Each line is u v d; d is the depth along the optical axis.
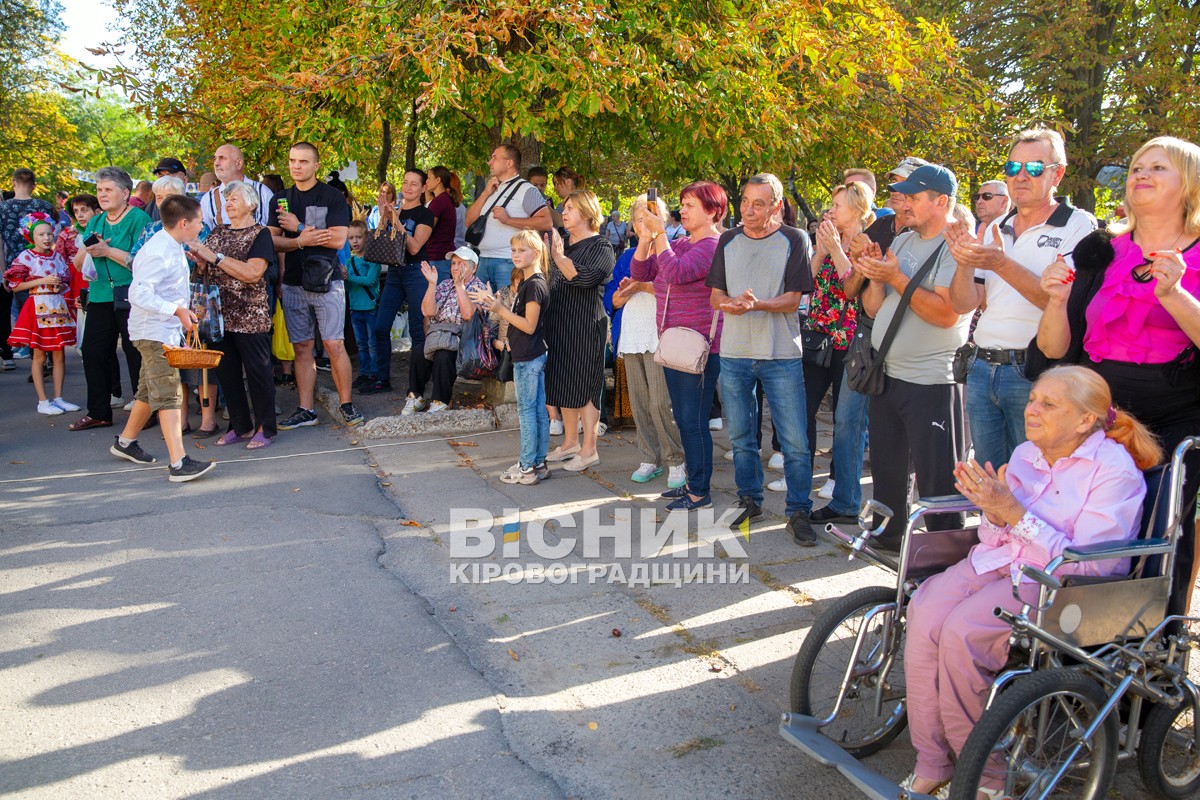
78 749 3.25
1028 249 4.10
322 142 8.13
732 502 6.02
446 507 5.88
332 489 6.18
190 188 9.23
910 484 4.64
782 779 3.19
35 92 30.83
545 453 6.43
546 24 7.45
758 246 5.19
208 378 7.75
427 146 14.54
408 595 4.58
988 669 2.87
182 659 3.90
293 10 8.07
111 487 6.19
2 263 10.98
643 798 3.06
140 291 6.00
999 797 2.80
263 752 3.26
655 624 4.32
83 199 8.86
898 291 4.30
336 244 7.47
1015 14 14.84
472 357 7.57
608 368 8.31
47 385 9.90
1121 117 14.45
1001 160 9.78
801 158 9.45
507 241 8.20
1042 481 3.06
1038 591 2.86
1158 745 3.04
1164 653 2.99
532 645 4.10
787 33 8.03
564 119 8.01
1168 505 2.94
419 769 3.18
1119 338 3.29
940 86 9.37
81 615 4.29
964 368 4.28
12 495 6.03
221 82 9.47
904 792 2.83
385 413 8.27
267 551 5.10
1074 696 2.76
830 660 3.29
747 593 4.67
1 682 3.70
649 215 5.58
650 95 7.72
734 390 5.41
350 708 3.55
